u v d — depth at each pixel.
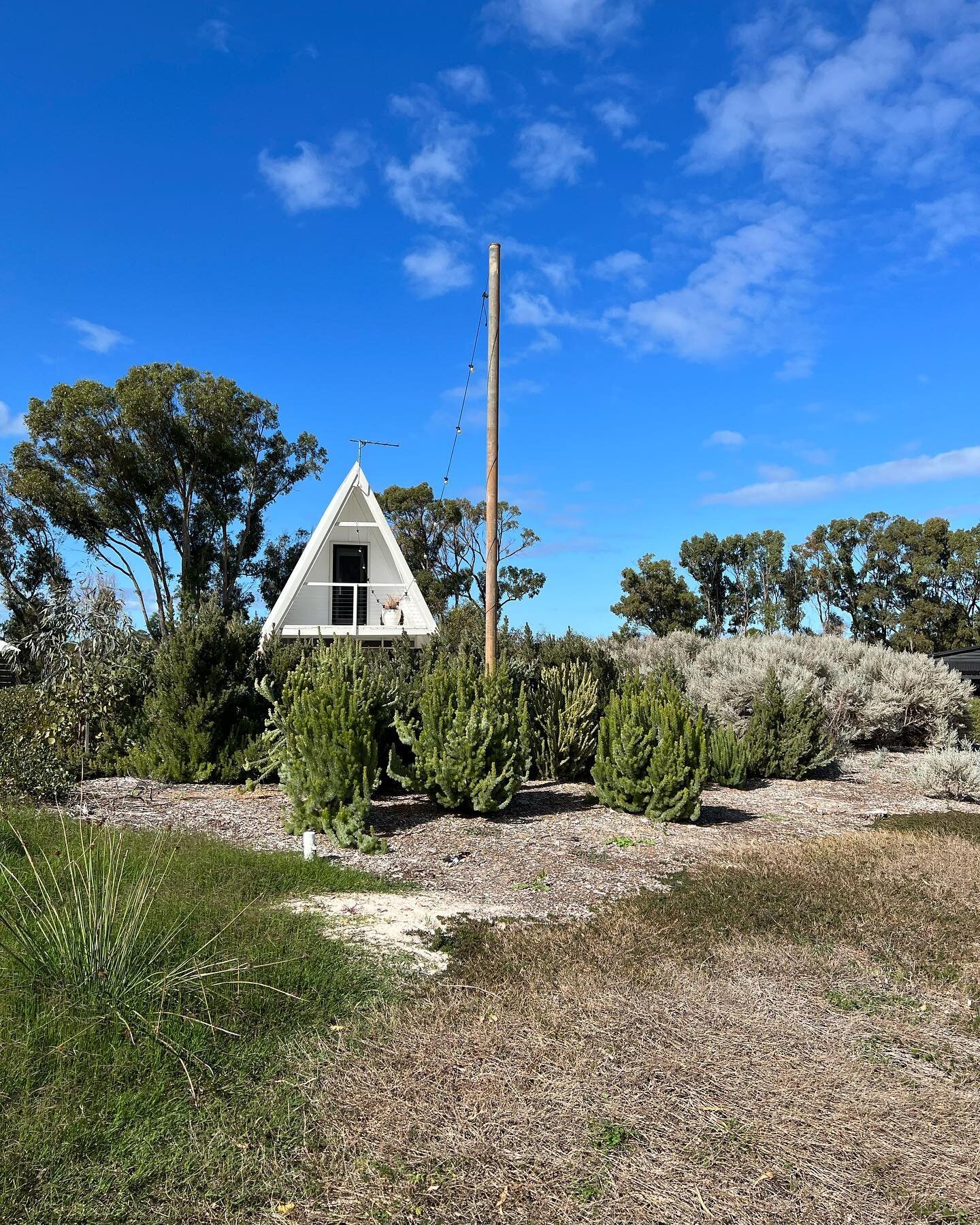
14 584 33.62
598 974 4.90
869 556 47.75
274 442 40.34
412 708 11.20
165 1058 3.62
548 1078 3.70
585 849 8.30
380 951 5.15
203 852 7.03
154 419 34.19
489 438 13.02
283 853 7.53
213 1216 2.77
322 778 8.43
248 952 4.65
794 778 13.89
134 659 12.78
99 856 5.99
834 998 4.80
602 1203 2.92
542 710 12.45
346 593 24.92
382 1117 3.36
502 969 4.95
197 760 11.45
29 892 5.24
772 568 50.91
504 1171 3.06
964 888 7.06
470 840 8.51
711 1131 3.37
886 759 16.25
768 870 7.60
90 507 35.00
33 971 4.07
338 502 22.77
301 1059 3.77
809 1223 2.86
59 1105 3.23
